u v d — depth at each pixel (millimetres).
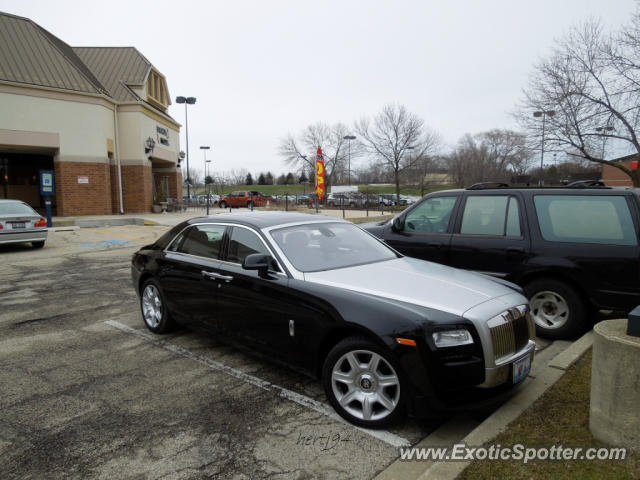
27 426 3307
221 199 37906
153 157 24750
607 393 2701
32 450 3000
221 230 4633
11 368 4406
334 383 3342
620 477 2412
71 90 20141
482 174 54938
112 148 22375
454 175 59344
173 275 4938
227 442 3078
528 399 3408
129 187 23266
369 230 6727
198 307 4598
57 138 20000
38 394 3826
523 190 5367
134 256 5824
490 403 3049
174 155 28359
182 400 3697
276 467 2797
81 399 3729
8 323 5945
